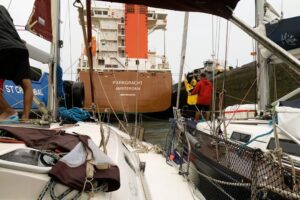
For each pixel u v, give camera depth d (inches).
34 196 47.6
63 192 47.3
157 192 91.4
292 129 110.3
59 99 147.2
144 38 475.5
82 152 53.4
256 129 141.9
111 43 570.6
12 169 48.1
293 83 406.3
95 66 445.1
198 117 280.4
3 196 47.2
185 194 90.8
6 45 88.0
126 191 61.9
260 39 52.1
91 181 49.0
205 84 298.0
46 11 135.3
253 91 414.3
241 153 105.0
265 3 169.3
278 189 80.8
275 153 87.6
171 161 127.6
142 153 141.2
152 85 454.0
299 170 93.6
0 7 94.7
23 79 94.5
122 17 570.3
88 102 408.5
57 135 72.3
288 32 128.4
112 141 90.7
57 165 49.0
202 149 141.0
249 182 95.2
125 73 444.8
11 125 80.0
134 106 440.5
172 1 53.2
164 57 499.5
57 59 137.3
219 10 52.8
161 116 494.3
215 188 122.5
